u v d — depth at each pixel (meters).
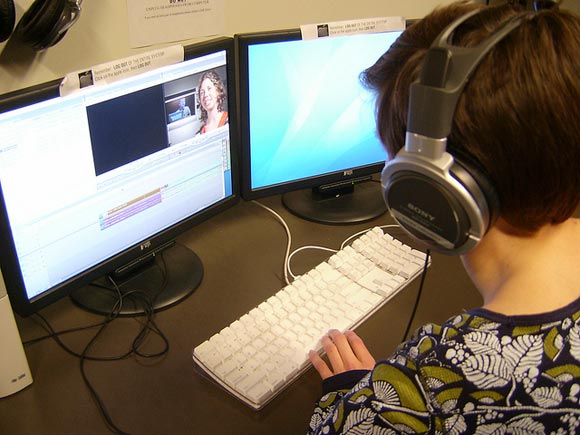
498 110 0.44
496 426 0.48
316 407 0.77
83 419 0.82
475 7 0.52
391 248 1.14
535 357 0.47
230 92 1.07
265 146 1.17
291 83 1.13
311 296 1.02
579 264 0.52
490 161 0.46
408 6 1.50
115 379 0.88
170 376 0.89
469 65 0.43
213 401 0.85
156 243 1.05
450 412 0.49
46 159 0.83
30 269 0.87
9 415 0.82
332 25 1.12
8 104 0.75
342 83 1.19
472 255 0.56
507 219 0.50
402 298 1.05
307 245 1.20
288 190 1.25
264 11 1.25
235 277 1.11
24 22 0.89
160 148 0.98
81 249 0.94
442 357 0.50
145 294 1.04
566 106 0.43
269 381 0.85
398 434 0.52
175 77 0.96
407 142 0.48
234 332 0.93
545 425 0.47
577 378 0.47
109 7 1.03
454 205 0.47
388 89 0.54
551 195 0.47
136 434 0.80
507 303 0.51
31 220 0.84
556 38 0.45
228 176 1.15
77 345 0.95
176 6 1.11
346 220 1.27
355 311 0.99
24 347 0.94
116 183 0.94
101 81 0.85
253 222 1.27
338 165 1.29
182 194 1.07
